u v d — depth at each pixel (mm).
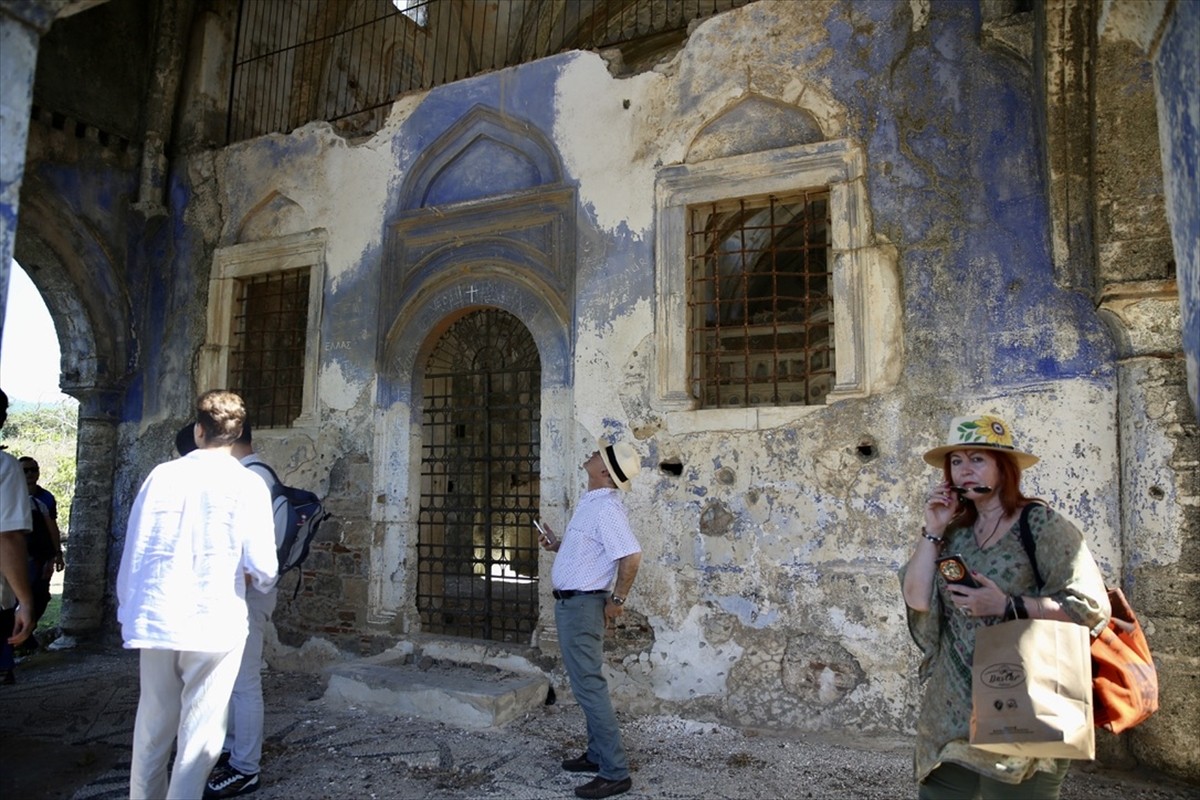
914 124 5172
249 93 8430
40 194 7281
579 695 4125
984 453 2549
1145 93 4426
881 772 4328
